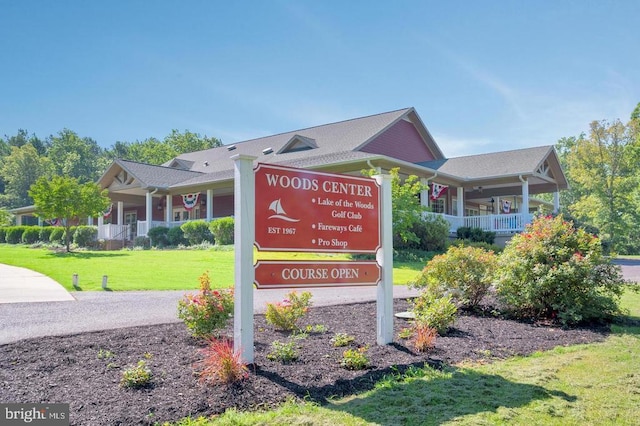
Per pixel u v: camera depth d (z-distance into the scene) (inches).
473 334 255.1
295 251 205.8
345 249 221.3
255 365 188.1
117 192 1136.8
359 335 245.3
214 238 884.0
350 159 772.6
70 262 638.5
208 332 220.4
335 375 182.2
